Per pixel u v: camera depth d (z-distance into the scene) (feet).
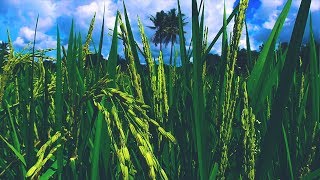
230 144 1.77
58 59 1.65
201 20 1.80
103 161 1.77
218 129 1.66
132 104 1.31
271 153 1.34
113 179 1.80
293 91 2.45
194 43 1.37
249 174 1.50
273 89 2.39
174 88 2.23
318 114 2.23
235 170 1.64
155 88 1.77
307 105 2.50
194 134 1.80
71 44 1.76
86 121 1.88
